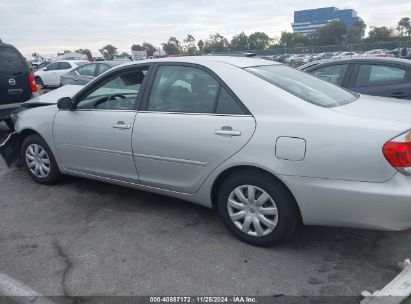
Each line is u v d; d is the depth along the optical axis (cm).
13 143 532
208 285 293
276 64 399
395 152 272
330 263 315
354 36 7506
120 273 310
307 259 322
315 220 310
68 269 319
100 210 429
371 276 297
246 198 336
